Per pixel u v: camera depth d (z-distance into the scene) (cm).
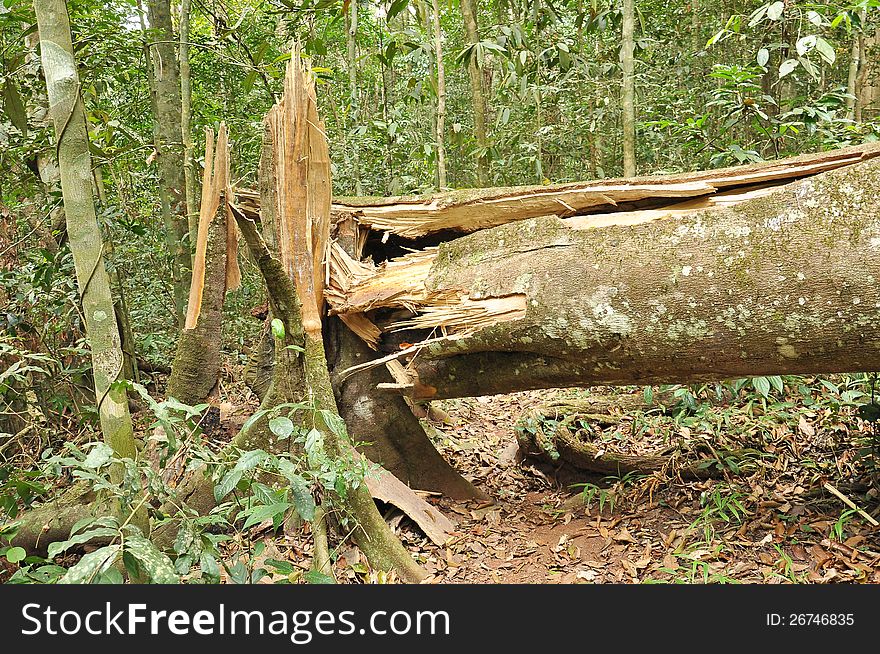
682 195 317
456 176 831
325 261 399
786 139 602
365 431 416
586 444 459
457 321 358
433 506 406
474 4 618
